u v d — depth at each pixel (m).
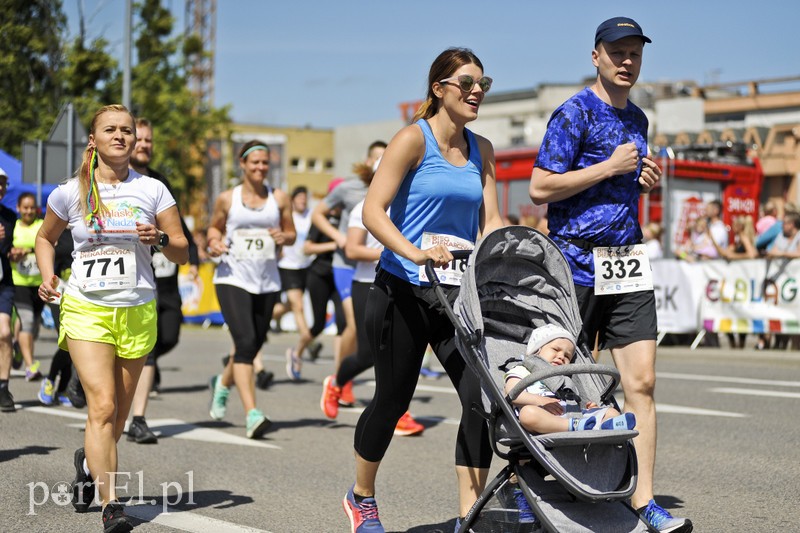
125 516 6.08
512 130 56.56
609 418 4.98
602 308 6.48
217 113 48.75
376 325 5.84
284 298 25.23
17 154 35.62
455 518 6.79
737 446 9.28
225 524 6.48
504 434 5.21
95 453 6.13
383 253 5.90
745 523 6.57
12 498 7.10
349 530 6.38
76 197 6.24
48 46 36.53
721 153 26.66
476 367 5.29
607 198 6.39
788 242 18.28
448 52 5.83
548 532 5.01
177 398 13.03
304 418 11.30
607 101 6.48
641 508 6.23
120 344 6.30
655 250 21.62
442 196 5.80
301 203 18.20
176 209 6.52
